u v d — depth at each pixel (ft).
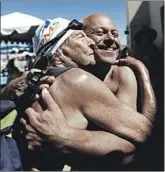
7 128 3.51
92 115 3.49
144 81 3.84
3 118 3.55
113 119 3.46
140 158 3.65
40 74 3.67
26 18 13.91
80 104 3.51
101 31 3.78
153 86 4.06
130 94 3.74
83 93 3.50
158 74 4.17
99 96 3.48
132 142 3.55
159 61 4.28
